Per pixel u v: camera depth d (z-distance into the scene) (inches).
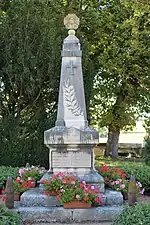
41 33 532.4
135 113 868.6
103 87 824.3
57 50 523.5
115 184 343.6
